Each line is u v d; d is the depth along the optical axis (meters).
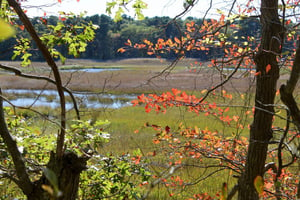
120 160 4.30
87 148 4.03
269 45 3.36
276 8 3.30
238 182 3.75
